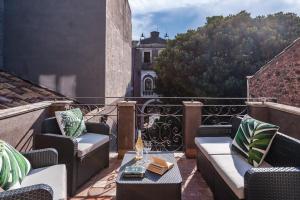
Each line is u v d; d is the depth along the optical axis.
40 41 8.43
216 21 14.34
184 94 14.41
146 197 2.32
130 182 2.33
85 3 8.34
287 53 7.58
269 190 2.04
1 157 2.07
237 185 2.20
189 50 14.08
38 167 2.61
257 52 13.16
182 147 4.99
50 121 3.65
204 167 3.43
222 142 3.49
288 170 2.05
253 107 4.50
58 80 8.39
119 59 11.66
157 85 16.02
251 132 2.82
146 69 23.22
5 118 3.27
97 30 8.34
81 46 8.38
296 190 2.04
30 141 3.93
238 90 12.52
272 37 13.05
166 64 14.75
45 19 8.40
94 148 3.55
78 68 8.39
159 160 2.65
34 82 8.42
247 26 13.63
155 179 2.39
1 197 1.65
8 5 8.42
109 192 3.26
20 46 8.45
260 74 8.93
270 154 2.79
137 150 2.94
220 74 12.64
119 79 11.70
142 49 23.30
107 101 8.67
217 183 2.80
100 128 4.05
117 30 10.96
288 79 7.52
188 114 4.51
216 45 13.36
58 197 2.03
